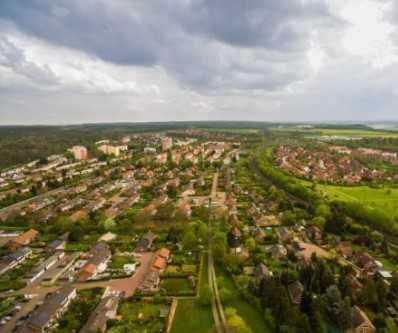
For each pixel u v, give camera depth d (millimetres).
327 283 119438
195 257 150625
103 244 161875
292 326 97250
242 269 138750
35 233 182625
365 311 109688
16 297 121250
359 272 136500
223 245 148375
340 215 191750
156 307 113312
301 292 115812
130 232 184875
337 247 159500
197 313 110875
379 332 97875
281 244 163625
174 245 163875
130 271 138500
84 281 132500
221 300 117562
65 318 107188
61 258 155750
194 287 125125
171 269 139500
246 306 115375
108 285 129000
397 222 191000
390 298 115875
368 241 165875
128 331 98562
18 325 105062
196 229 177625
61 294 116188
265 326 104750
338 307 104688
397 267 143500
